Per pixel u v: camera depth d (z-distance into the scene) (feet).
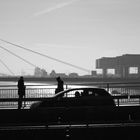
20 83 74.69
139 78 380.78
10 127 41.78
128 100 89.20
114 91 95.86
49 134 41.04
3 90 88.38
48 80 366.84
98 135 41.73
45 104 56.59
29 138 40.70
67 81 341.21
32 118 47.19
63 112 46.37
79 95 57.67
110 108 47.57
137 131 42.55
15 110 47.60
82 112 46.73
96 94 57.98
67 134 41.06
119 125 43.73
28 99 74.18
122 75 588.09
